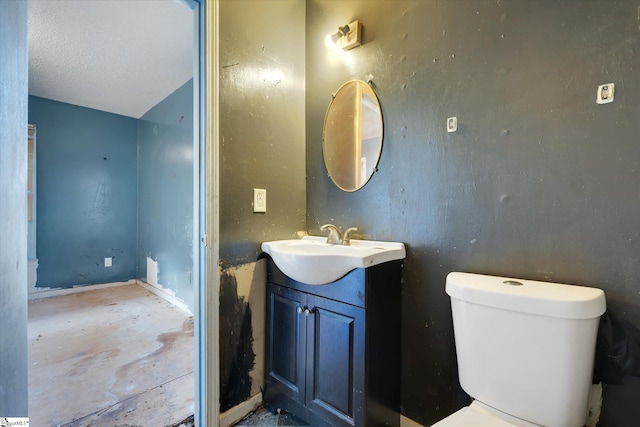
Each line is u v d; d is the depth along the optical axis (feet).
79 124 11.30
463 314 3.18
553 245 3.17
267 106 4.99
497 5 3.52
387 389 3.96
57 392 5.18
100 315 8.98
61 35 6.95
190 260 9.24
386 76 4.51
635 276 2.76
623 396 2.80
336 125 5.14
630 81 2.77
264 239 4.93
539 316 2.71
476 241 3.66
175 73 8.78
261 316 4.88
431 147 4.03
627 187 2.79
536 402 2.76
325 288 3.98
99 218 11.80
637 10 2.74
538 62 3.25
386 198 4.50
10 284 1.95
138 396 5.12
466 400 3.70
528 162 3.31
